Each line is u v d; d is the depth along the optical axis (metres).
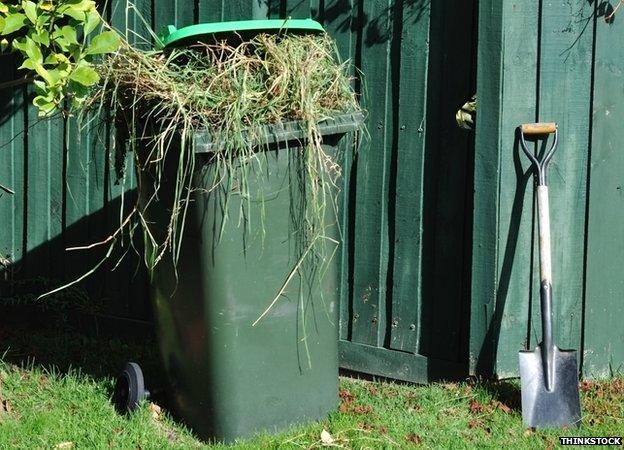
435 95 5.80
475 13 5.68
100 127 5.80
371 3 5.89
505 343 5.75
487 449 5.30
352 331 6.09
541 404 5.53
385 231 5.98
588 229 5.79
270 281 5.32
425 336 5.94
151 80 5.29
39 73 5.24
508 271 5.72
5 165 6.80
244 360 5.31
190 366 5.39
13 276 6.82
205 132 5.13
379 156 5.95
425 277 5.91
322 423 5.48
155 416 5.55
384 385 5.93
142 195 5.50
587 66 5.71
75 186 6.63
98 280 6.63
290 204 5.31
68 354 6.29
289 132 5.23
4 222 6.82
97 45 5.30
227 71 5.24
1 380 5.84
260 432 5.38
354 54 5.96
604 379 5.88
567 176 5.75
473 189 5.73
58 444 5.33
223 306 5.26
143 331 6.50
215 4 6.16
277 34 5.41
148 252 5.47
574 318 5.83
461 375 5.86
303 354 5.42
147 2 6.36
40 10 5.27
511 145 5.67
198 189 5.19
